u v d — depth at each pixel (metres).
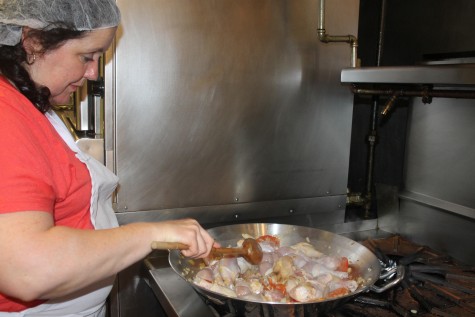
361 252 1.05
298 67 1.42
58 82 0.71
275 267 0.96
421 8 1.44
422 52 1.45
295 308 0.78
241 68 1.34
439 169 1.37
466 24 1.27
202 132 1.32
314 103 1.46
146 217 1.30
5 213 0.57
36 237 0.58
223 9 1.29
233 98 1.35
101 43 0.71
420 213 1.44
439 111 1.36
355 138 1.79
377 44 1.65
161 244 0.71
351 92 1.50
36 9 0.62
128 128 1.24
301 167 1.49
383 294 1.03
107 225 0.93
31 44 0.65
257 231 1.19
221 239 1.15
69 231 0.62
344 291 0.89
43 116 0.71
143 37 1.22
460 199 1.30
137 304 1.23
